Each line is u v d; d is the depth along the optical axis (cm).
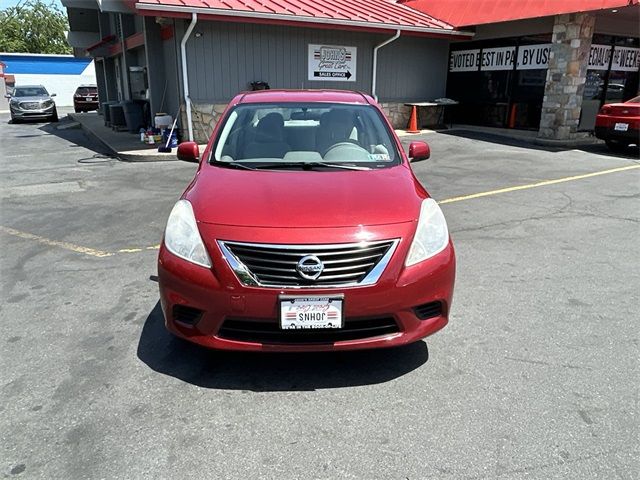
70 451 249
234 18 1215
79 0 1920
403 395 294
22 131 1922
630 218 672
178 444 255
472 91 1697
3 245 575
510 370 319
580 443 253
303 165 385
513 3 1443
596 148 1302
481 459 243
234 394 296
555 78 1344
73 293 440
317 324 283
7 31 5591
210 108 1315
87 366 325
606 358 332
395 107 1658
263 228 291
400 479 232
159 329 375
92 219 679
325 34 1448
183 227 308
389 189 339
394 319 296
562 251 545
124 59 1788
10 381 309
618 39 1503
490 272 484
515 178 934
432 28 1528
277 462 243
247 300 282
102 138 1491
